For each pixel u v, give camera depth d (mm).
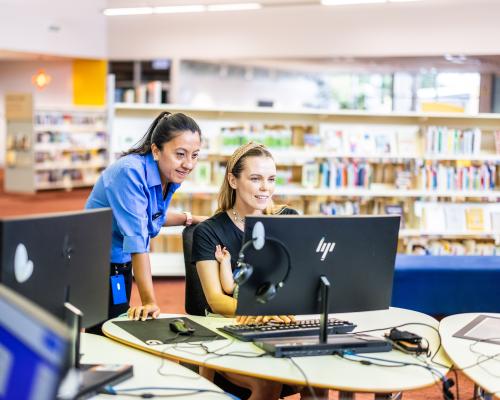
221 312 2826
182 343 2461
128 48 14039
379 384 2109
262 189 2906
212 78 13656
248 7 12047
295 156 7074
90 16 14133
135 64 14234
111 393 2014
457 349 2453
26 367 1083
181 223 3473
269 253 2311
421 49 12008
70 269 2008
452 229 7094
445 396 2369
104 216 2143
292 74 13195
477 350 2449
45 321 1086
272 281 2332
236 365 2232
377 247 2436
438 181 7145
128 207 2908
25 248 1830
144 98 12945
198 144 2945
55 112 14797
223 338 2527
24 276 1835
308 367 2236
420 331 2725
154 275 7461
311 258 2352
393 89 12586
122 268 3102
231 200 3000
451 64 11984
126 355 2365
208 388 2082
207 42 13266
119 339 2506
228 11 13047
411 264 5488
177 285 7191
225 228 2963
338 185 7137
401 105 12547
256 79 13477
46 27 13648
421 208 7117
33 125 14328
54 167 14766
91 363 2232
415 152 7195
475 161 7398
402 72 12430
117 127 7168
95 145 15406
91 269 2111
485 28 11648
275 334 2504
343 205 7254
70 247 1995
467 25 11734
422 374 2209
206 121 7309
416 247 7184
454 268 5391
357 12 12297
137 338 2512
